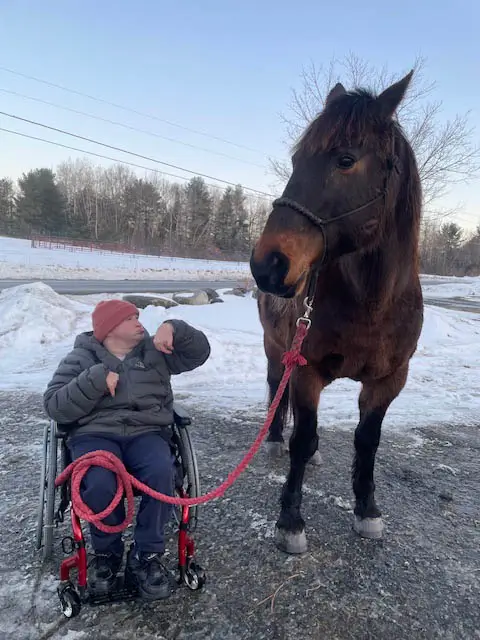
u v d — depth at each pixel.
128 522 2.05
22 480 3.44
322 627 2.19
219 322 9.20
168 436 2.54
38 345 7.51
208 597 2.35
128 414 2.39
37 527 2.64
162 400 2.53
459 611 2.35
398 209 2.44
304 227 2.15
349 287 2.48
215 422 4.73
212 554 2.69
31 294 9.27
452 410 5.58
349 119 2.14
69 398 2.26
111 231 63.66
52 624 2.15
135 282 24.23
